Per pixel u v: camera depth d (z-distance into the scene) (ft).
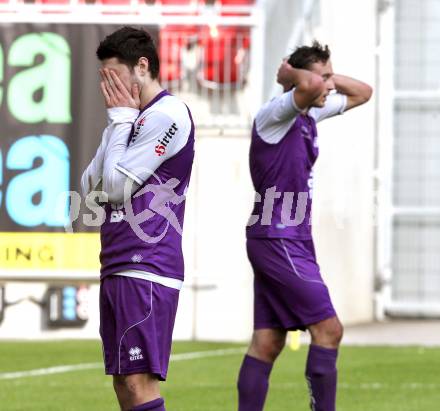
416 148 149.48
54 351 110.93
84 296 122.31
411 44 149.89
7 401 78.23
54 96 116.67
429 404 76.79
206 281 123.75
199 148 123.75
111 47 44.98
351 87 66.03
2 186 116.67
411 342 123.44
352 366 99.30
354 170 140.87
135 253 43.93
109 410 74.08
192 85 126.31
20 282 122.21
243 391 60.49
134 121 44.62
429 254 149.07
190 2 132.77
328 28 131.44
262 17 119.85
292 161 59.67
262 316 60.85
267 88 133.49
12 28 116.78
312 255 60.54
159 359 43.98
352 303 141.18
